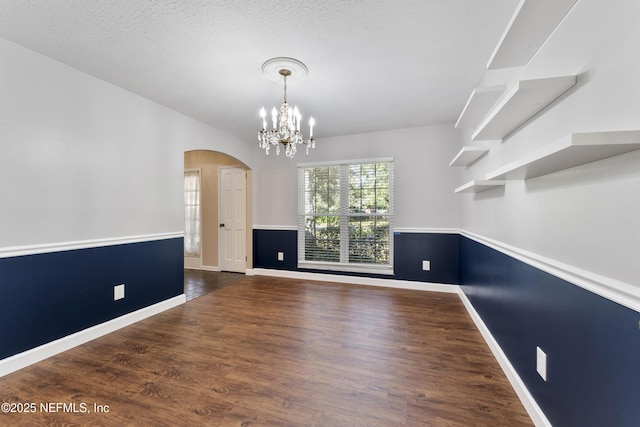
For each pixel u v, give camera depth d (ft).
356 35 6.05
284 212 15.33
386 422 4.80
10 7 5.23
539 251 4.73
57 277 7.17
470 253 9.93
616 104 2.90
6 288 6.26
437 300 11.20
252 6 5.18
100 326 8.10
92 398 5.39
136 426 4.69
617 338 2.93
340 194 14.17
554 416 4.18
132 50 6.68
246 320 9.23
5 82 6.26
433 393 5.56
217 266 16.94
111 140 8.47
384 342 7.66
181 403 5.25
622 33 2.82
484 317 8.04
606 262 3.12
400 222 13.10
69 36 6.14
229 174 16.61
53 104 7.09
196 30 5.91
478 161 8.82
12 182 6.37
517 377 5.52
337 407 5.16
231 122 11.97
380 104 9.95
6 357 6.24
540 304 4.63
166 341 7.76
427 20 5.56
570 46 3.70
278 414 4.98
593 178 3.35
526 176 4.83
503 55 4.77
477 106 6.57
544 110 4.46
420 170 12.75
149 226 9.70
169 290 10.46
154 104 9.86
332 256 14.39
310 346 7.44
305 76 7.85
